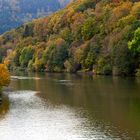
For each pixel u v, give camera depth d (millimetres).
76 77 137000
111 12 171125
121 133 53625
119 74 135750
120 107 71312
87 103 76875
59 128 57125
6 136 53500
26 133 54812
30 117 64688
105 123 59406
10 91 98500
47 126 58406
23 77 143250
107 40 147750
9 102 80312
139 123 58750
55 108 72375
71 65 166875
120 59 133125
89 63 157125
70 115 65750
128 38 134125
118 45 134500
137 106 71625
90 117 63812
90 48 157500
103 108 71000
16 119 63250
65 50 177875
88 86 104688
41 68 187500
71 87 103875
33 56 198000
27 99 84000
